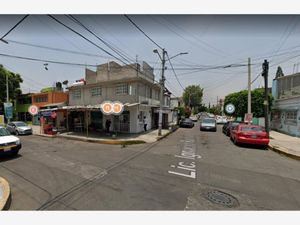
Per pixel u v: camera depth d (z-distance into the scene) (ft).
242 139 34.22
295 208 12.55
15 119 99.30
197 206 12.51
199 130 69.41
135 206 12.39
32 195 14.12
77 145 36.06
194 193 14.52
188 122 81.71
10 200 13.30
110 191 14.71
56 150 31.14
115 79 55.88
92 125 57.67
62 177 17.94
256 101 61.00
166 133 52.26
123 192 14.53
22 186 15.85
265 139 33.14
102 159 24.94
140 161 23.91
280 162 24.57
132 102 50.72
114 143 37.50
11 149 25.45
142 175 18.52
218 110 237.86
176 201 13.16
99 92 57.41
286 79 57.98
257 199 13.74
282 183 17.03
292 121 51.06
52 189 15.16
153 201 13.11
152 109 65.36
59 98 78.69
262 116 61.52
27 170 20.20
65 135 47.67
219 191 14.99
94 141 39.65
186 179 17.58
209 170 20.47
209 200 13.41
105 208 12.17
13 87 90.63
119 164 22.48
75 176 18.21
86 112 55.31
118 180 17.12
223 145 36.63
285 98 55.57
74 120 61.52
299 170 21.21
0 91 85.46
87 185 15.94
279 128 60.59
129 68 54.13
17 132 54.39
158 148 32.96
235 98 69.51
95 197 13.69
